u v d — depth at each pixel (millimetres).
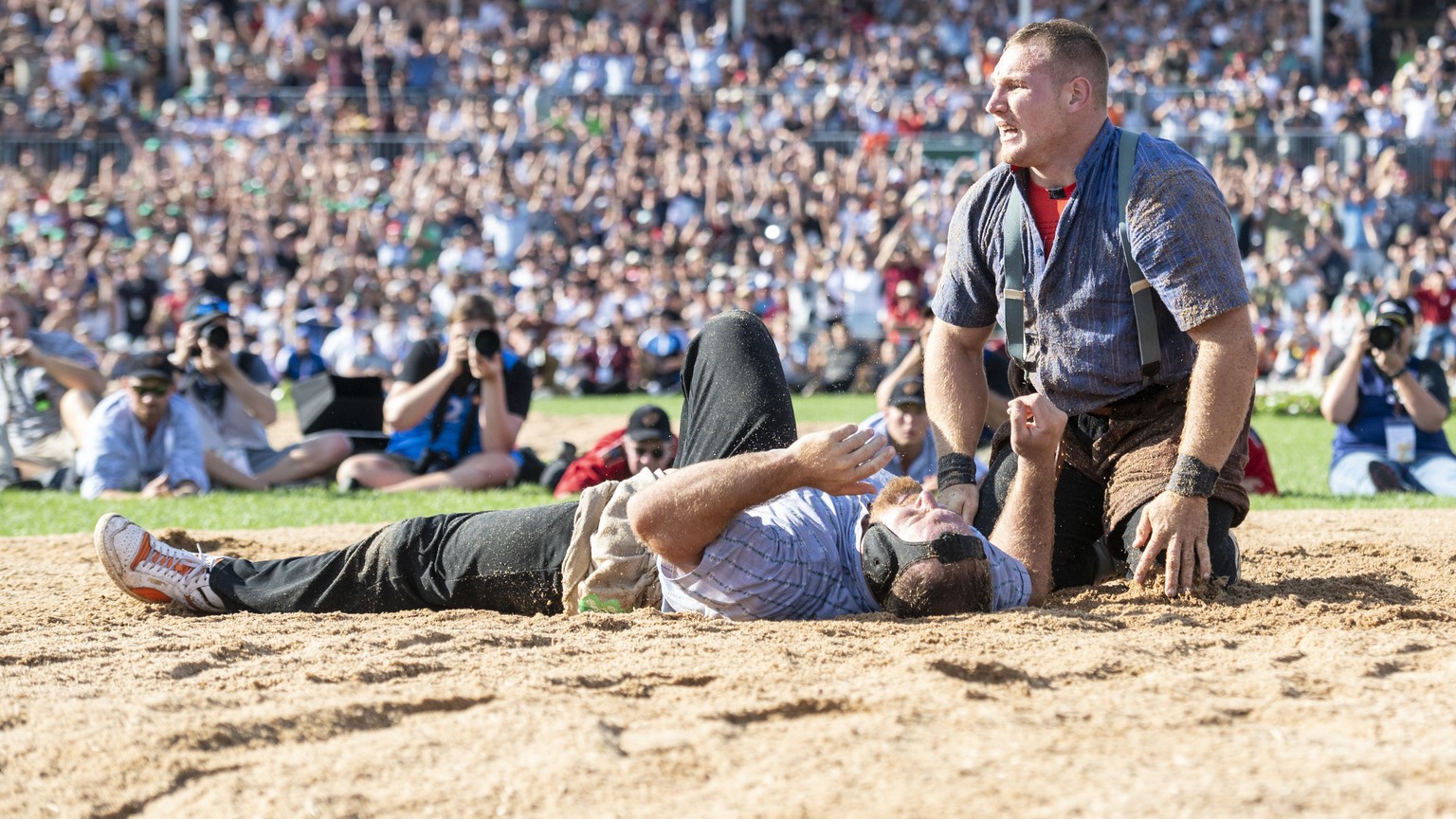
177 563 8898
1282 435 30062
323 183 49531
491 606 8469
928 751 5184
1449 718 5555
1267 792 4641
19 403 22047
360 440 21609
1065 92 8383
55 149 50875
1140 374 8688
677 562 7727
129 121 52406
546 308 44781
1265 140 51406
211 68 55719
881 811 4609
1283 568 10203
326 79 55656
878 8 60688
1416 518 14062
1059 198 8633
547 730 5531
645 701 6098
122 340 41531
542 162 50312
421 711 6020
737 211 49281
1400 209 49438
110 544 8797
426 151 51656
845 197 49250
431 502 18266
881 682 6188
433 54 56000
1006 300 8883
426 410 20047
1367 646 6930
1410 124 53156
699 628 7531
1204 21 59094
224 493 19641
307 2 58094
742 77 55906
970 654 6742
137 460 19922
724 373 8359
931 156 50938
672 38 58031
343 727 5801
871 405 37812
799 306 45000
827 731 5430
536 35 57719
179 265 45562
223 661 7215
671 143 51469
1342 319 39812
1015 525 8453
